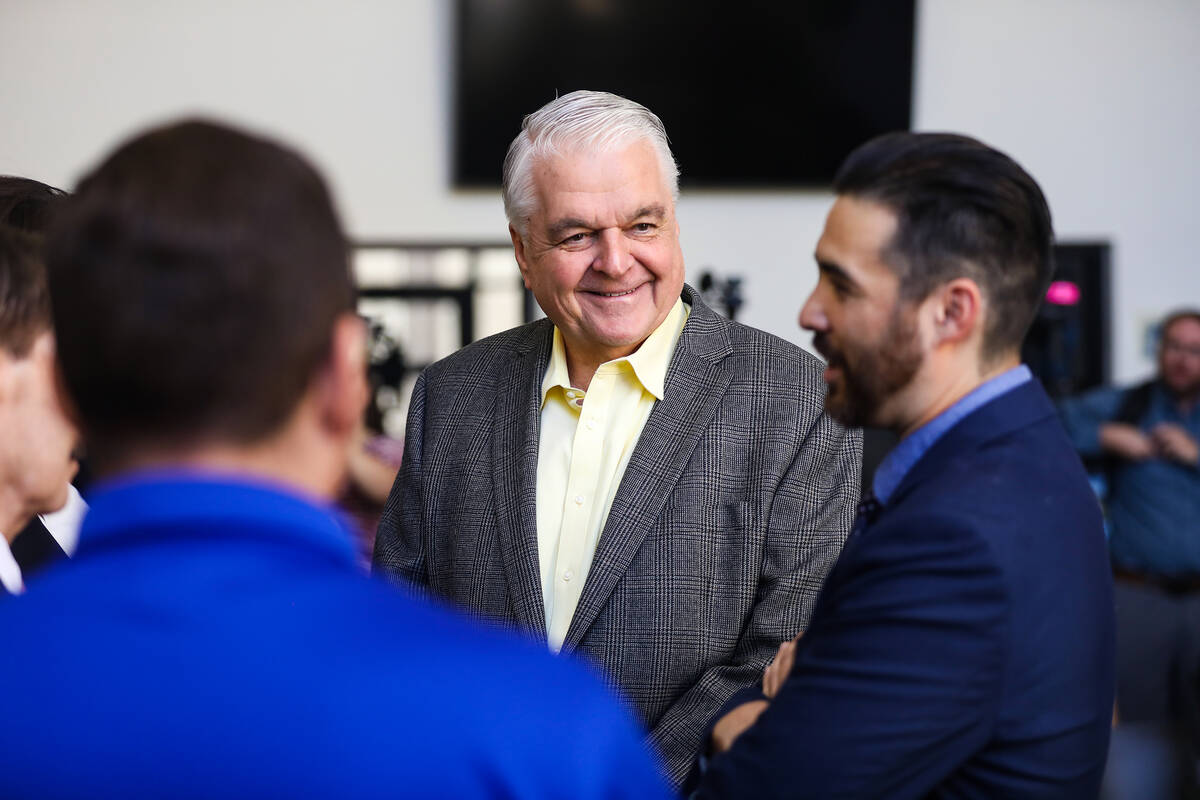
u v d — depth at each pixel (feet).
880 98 19.94
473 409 6.01
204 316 2.17
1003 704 3.30
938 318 3.46
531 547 5.54
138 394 2.20
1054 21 20.42
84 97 18.35
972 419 3.52
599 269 5.33
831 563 5.49
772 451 5.53
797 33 19.71
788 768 3.34
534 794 2.12
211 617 2.14
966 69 20.40
